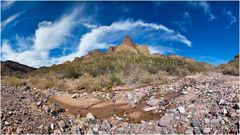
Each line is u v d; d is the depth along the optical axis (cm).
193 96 1015
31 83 1591
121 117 895
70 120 887
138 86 1316
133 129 769
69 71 1956
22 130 809
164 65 2195
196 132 691
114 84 1373
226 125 702
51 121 875
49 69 2677
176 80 1442
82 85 1380
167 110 870
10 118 886
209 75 1742
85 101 1097
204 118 759
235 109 779
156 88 1220
